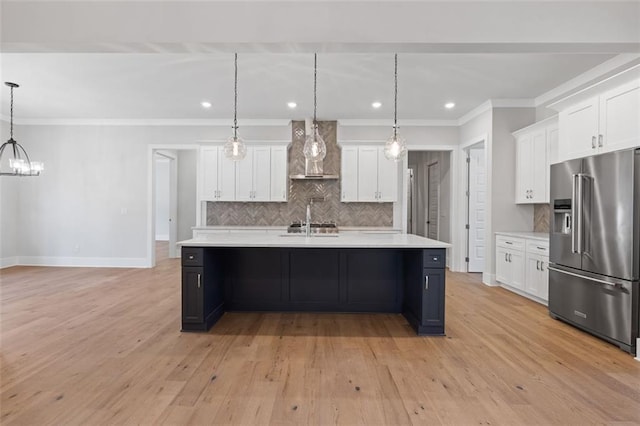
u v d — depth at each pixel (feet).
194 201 26.07
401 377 7.90
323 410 6.62
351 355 9.06
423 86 14.84
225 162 20.17
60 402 6.82
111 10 8.66
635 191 8.96
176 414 6.46
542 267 13.30
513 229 16.90
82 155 21.06
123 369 8.21
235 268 12.60
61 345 9.58
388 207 20.99
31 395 7.06
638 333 8.99
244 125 20.85
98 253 21.17
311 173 19.54
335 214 21.02
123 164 20.98
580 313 10.68
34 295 14.73
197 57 12.09
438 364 8.57
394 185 19.93
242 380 7.72
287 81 14.29
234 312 12.63
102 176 21.06
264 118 20.51
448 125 20.33
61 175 21.11
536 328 11.11
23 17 8.68
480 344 9.82
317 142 12.86
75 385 7.47
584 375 8.00
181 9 8.68
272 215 21.08
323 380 7.75
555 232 11.87
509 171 16.88
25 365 8.39
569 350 9.39
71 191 21.15
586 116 11.22
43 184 21.17
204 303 10.71
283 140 20.26
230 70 13.19
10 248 20.99
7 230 20.77
